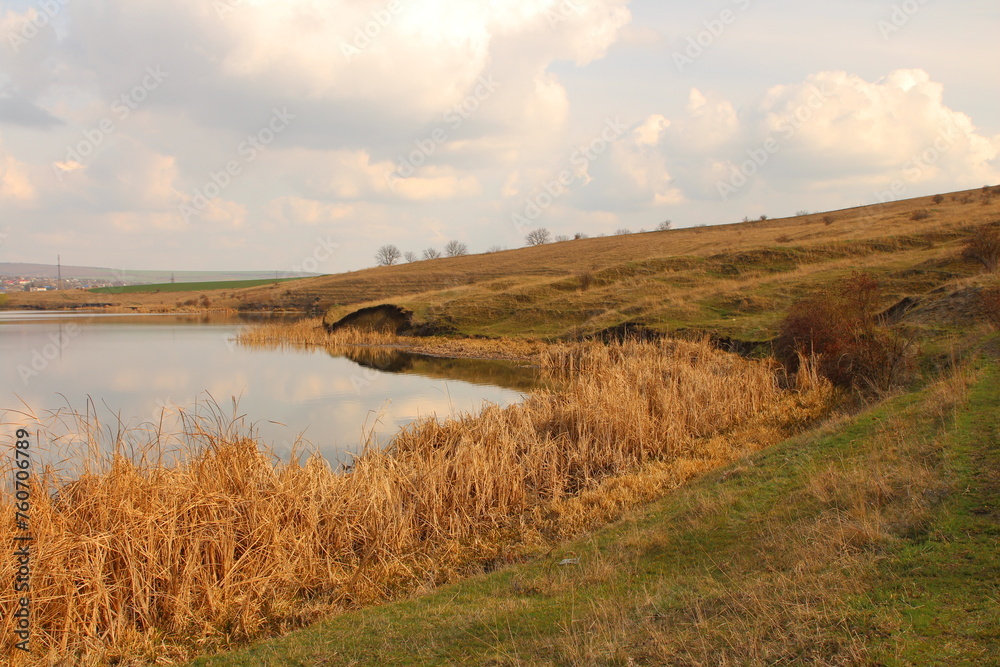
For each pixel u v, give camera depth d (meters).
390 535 9.78
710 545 7.57
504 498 11.31
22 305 100.12
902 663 4.20
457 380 28.45
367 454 12.44
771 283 36.91
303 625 7.41
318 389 25.84
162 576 7.73
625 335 32.44
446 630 6.20
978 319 20.11
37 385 26.52
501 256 106.69
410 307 52.09
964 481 7.30
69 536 7.48
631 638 5.30
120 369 31.50
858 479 8.04
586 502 11.18
